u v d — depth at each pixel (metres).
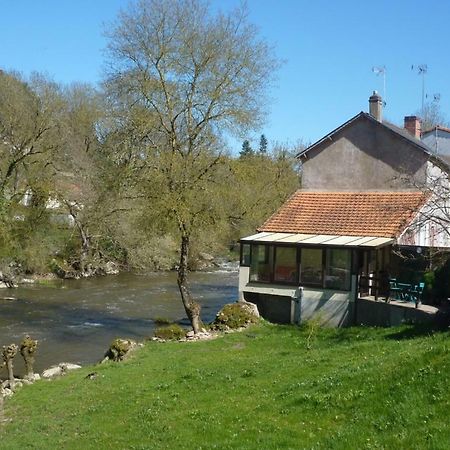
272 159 55.34
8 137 45.19
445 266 24.11
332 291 26.64
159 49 26.92
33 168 47.12
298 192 33.44
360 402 11.48
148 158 27.31
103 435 12.84
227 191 27.20
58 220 51.31
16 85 47.34
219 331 26.55
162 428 12.49
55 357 23.61
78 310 34.12
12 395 17.59
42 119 45.69
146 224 27.98
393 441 9.46
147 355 22.00
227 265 63.34
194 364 19.55
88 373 19.78
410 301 24.64
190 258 55.09
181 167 26.50
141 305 36.19
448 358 11.87
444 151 40.41
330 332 24.50
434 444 9.02
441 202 28.86
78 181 51.44
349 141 32.88
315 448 9.88
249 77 27.81
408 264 27.00
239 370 17.38
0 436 13.91
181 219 26.12
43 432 13.83
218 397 14.42
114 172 29.69
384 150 31.73
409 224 27.75
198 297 40.03
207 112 27.52
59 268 48.25
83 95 56.28
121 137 28.19
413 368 12.15
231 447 10.68
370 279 26.09
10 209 45.25
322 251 27.28
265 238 28.80
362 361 15.17
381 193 31.09
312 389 13.26
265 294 28.83
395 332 21.56
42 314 32.62
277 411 12.34
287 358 18.66
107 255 53.91
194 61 27.39
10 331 28.16
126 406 14.91
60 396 16.95
